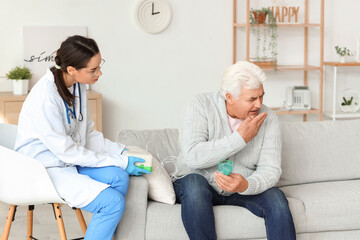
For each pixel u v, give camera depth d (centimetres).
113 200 247
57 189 251
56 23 490
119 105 517
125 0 503
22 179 249
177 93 530
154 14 510
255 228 267
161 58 520
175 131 330
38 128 253
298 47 557
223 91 273
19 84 457
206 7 525
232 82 266
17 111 445
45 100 254
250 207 267
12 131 282
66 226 365
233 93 266
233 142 261
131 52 512
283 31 551
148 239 263
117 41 507
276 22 546
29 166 247
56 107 256
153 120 527
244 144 262
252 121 264
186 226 255
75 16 494
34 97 256
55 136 252
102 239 250
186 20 522
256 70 265
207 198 259
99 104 462
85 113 279
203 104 280
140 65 516
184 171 285
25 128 256
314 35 558
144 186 264
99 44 503
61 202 254
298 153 329
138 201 263
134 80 517
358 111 568
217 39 532
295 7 550
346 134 342
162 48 520
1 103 441
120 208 248
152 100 524
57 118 255
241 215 266
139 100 521
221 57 535
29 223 296
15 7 479
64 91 260
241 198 273
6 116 443
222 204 281
